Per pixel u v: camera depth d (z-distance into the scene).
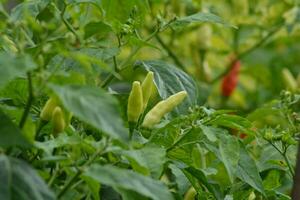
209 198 0.65
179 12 1.02
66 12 0.70
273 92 1.37
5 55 0.49
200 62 1.20
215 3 1.22
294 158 0.75
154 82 0.68
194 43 1.19
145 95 0.61
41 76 0.49
